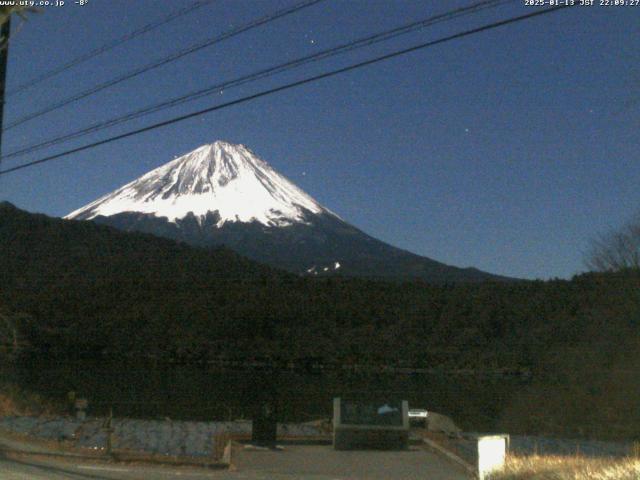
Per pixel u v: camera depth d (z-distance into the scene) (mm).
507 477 16328
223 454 22484
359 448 24953
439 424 34312
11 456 17516
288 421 36906
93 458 19359
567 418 36781
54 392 38844
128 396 39875
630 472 13531
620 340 41031
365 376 47812
